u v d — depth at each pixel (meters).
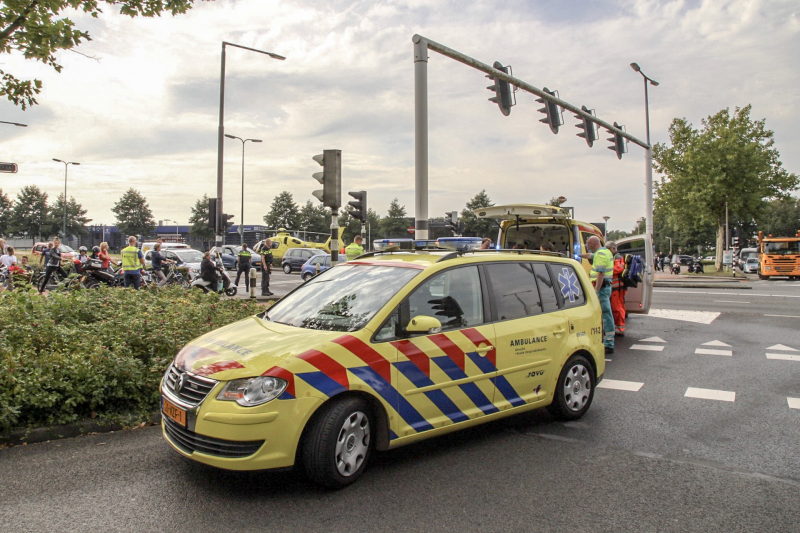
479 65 10.57
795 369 8.22
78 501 3.79
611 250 10.98
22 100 7.45
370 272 5.00
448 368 4.58
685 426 5.59
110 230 78.19
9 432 4.87
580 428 5.50
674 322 13.12
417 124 9.53
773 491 4.11
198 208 66.50
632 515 3.73
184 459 4.54
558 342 5.47
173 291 10.15
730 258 39.34
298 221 71.94
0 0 6.53
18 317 6.71
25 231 67.81
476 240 19.84
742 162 38.03
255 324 4.73
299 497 3.89
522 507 3.81
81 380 5.42
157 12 7.80
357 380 4.05
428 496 3.95
